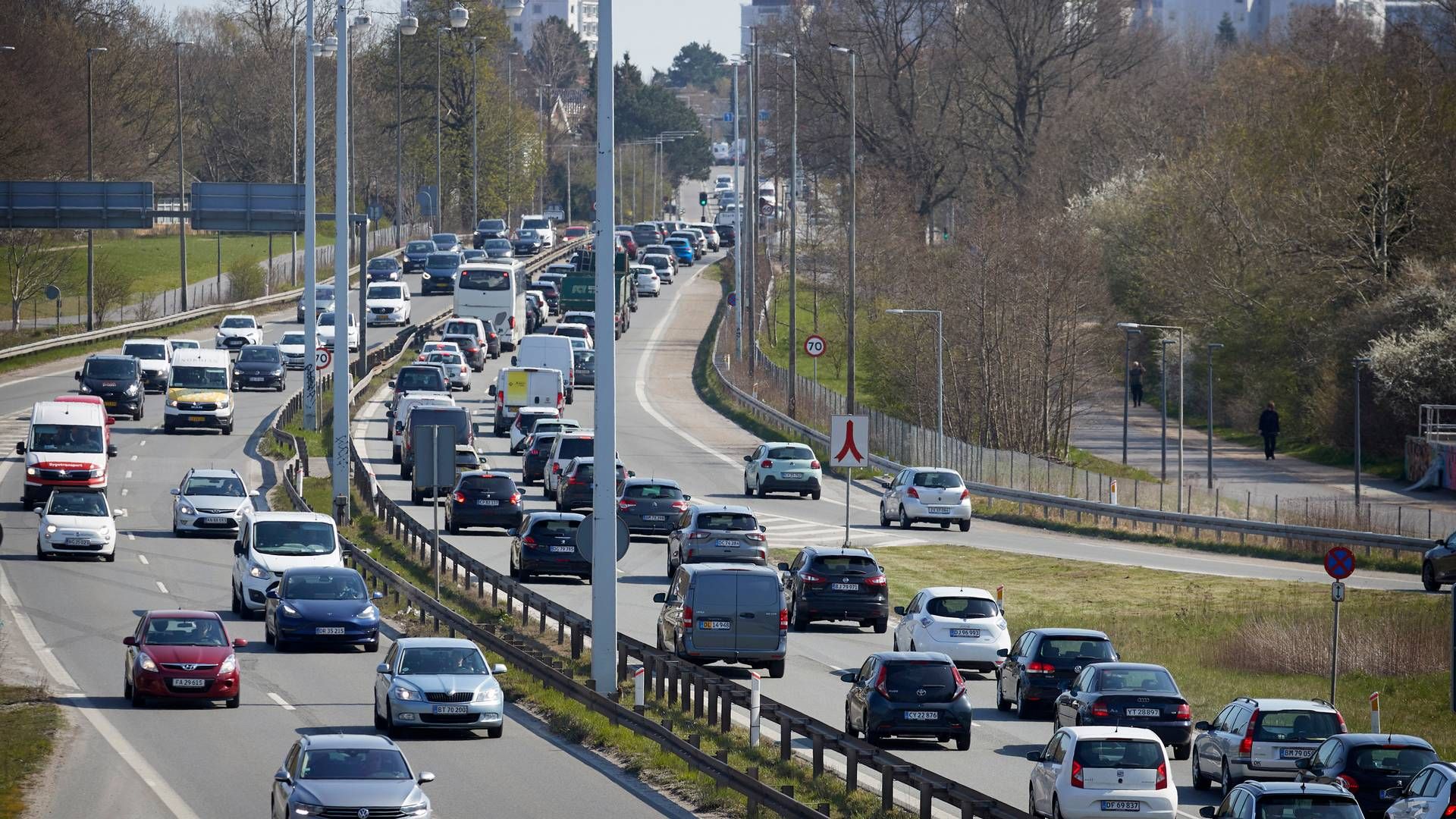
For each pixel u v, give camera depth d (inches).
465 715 3831.2
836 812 3021.7
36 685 4411.9
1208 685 5103.3
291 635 4928.6
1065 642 4352.9
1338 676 5433.1
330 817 2760.8
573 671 4493.1
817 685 4603.8
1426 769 3036.4
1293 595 6599.4
